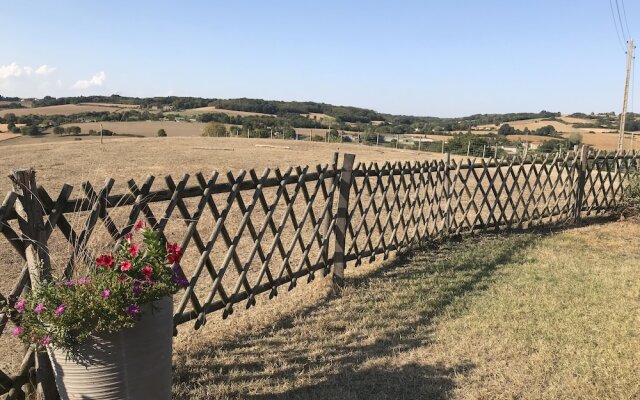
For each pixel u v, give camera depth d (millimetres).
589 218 11109
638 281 6316
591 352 4305
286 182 5258
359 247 7906
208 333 4711
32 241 2887
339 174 6023
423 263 7211
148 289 2648
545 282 6262
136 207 3518
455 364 4152
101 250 3088
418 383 3871
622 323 4953
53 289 2596
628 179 11156
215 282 4531
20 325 2680
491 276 6531
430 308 5359
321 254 5992
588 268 6922
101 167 19141
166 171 18734
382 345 4527
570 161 10391
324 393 3705
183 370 3959
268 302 5617
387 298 5719
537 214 9992
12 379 3051
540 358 4180
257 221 10180
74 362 2600
